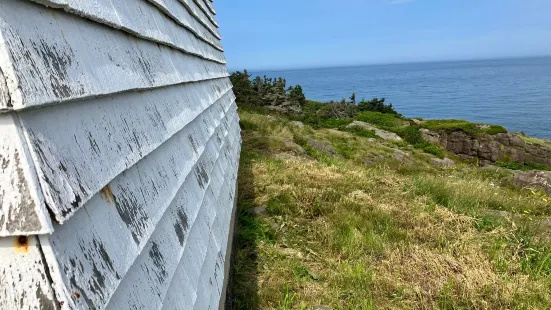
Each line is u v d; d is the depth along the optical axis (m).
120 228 0.91
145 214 1.08
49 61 0.77
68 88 0.80
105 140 0.95
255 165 6.88
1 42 0.64
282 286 3.35
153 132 1.32
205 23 3.88
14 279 0.64
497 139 18.05
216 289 1.72
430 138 19.19
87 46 0.97
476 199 6.23
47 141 0.72
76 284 0.69
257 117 13.99
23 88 0.65
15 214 0.63
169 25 2.06
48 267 0.65
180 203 1.49
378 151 14.03
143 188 1.13
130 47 1.33
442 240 4.36
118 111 1.09
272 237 4.29
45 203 0.65
